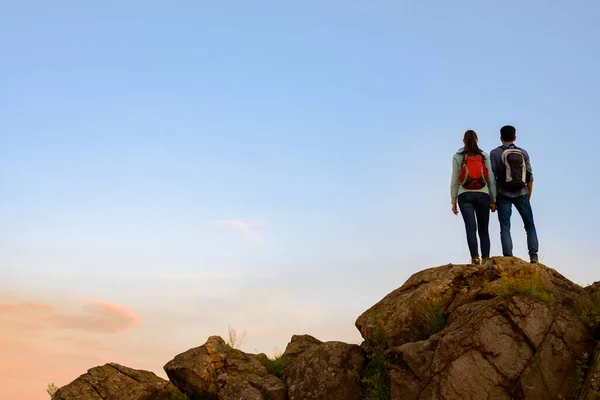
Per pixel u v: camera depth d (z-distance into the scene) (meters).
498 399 11.58
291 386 13.56
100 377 15.55
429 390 11.84
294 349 15.22
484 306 12.50
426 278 14.43
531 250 14.79
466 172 14.43
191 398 14.91
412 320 13.46
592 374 11.30
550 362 11.74
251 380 14.02
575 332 11.97
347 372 13.37
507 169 14.75
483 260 14.51
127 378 15.63
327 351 13.72
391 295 14.69
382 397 12.80
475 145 14.69
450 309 13.41
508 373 11.68
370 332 13.85
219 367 14.75
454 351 11.93
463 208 14.62
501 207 15.00
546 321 12.02
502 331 11.93
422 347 12.28
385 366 12.65
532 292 12.49
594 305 12.50
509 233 14.88
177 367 14.74
